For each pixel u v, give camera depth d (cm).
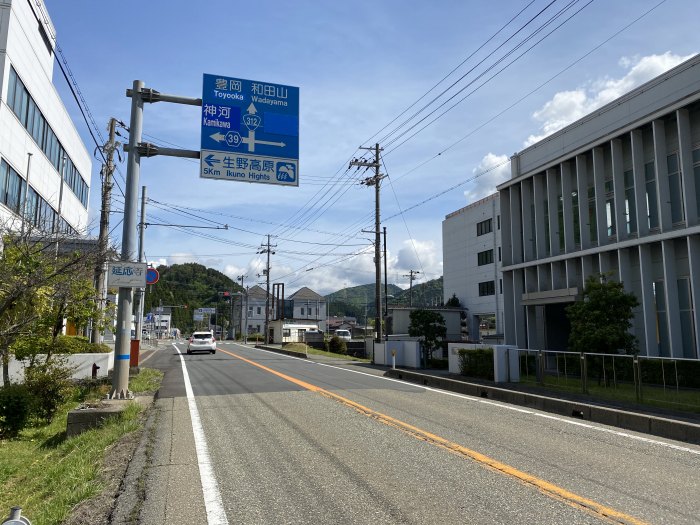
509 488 554
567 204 2228
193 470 628
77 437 856
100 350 1811
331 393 1305
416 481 579
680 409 1127
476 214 4616
